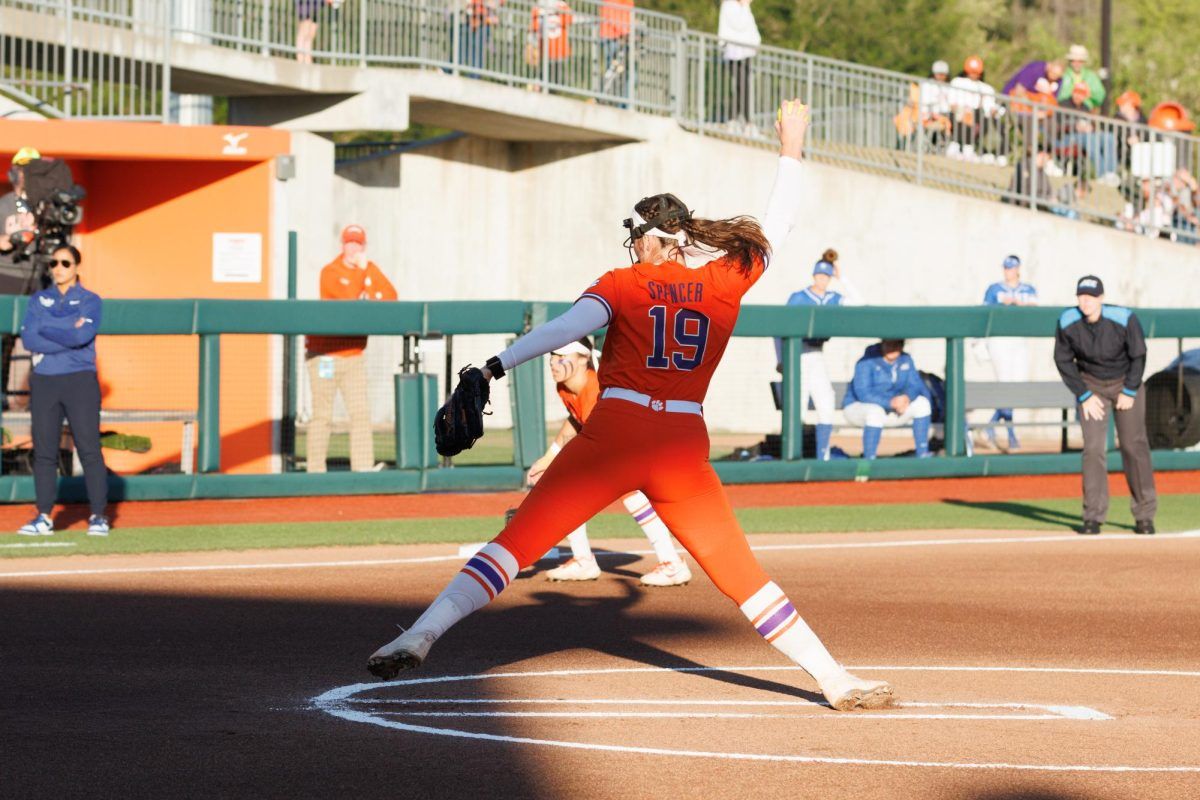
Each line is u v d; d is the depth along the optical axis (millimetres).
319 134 52594
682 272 13719
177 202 39875
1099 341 29359
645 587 23234
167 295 39938
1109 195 56812
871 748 13461
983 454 40406
